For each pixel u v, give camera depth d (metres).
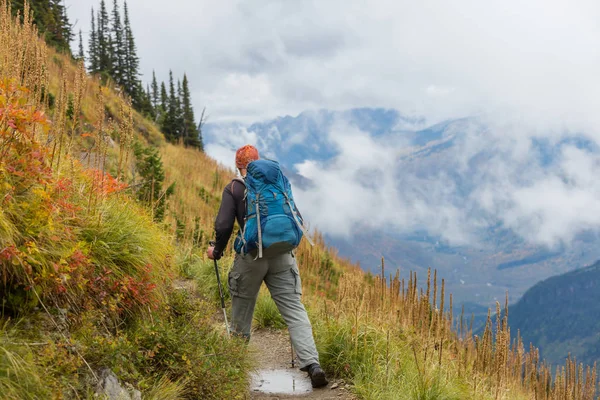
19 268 2.85
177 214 10.63
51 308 3.02
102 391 2.83
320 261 13.99
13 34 3.74
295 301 4.68
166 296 4.49
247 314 4.76
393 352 4.94
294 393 4.52
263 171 4.42
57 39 38.38
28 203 3.09
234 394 3.96
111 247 3.74
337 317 5.77
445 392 4.46
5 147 3.11
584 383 8.43
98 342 3.02
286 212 4.39
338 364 4.93
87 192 4.05
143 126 31.72
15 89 3.11
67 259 3.08
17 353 2.48
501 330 5.13
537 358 8.00
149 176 9.75
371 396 4.28
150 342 3.62
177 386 3.52
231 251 8.90
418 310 6.00
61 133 3.70
